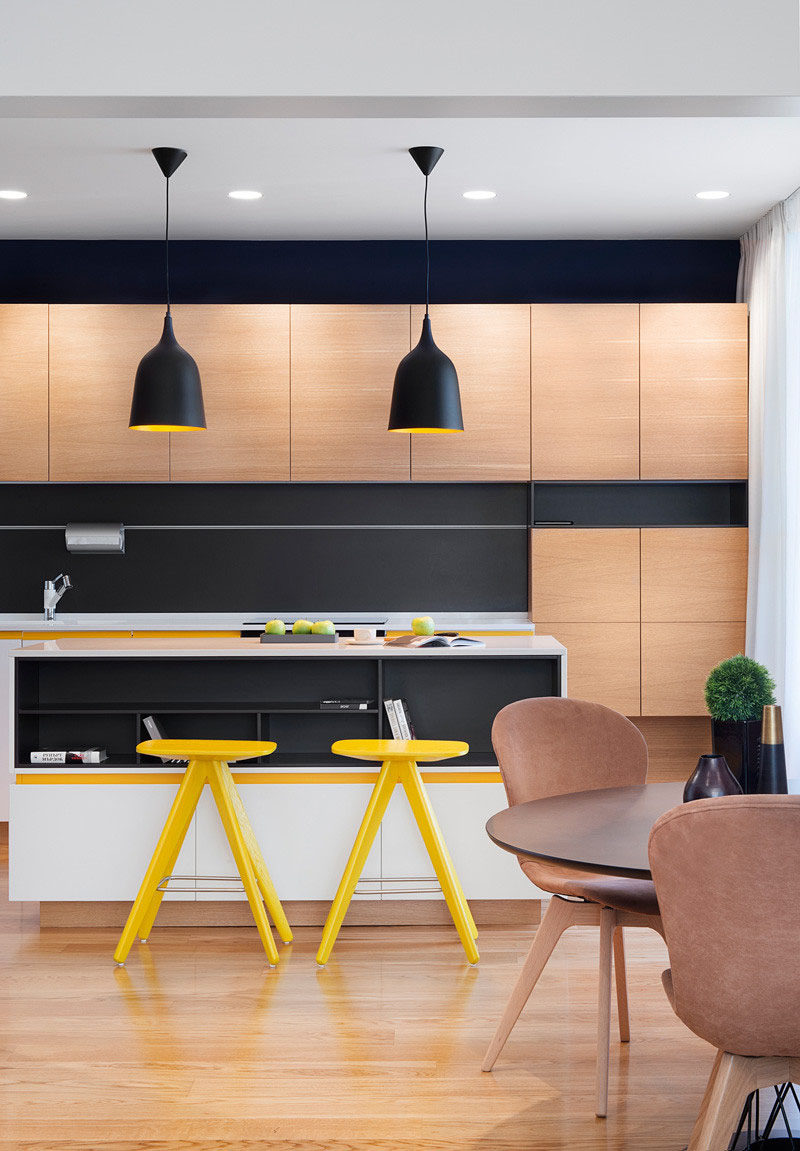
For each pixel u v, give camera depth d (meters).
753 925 1.92
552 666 4.43
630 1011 3.40
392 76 3.12
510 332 6.07
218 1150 2.58
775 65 3.15
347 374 6.08
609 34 3.14
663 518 6.43
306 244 6.40
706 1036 2.01
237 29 3.12
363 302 6.41
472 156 4.88
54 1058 3.06
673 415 6.09
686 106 3.23
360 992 3.54
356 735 4.48
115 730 4.47
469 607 6.47
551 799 2.79
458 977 3.67
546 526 6.16
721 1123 2.02
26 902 4.58
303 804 4.15
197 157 4.88
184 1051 3.10
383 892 3.94
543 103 3.20
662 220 5.98
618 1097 2.85
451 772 4.17
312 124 4.45
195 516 6.46
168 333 4.77
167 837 3.84
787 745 5.51
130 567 6.48
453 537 6.48
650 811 2.63
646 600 6.11
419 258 6.41
